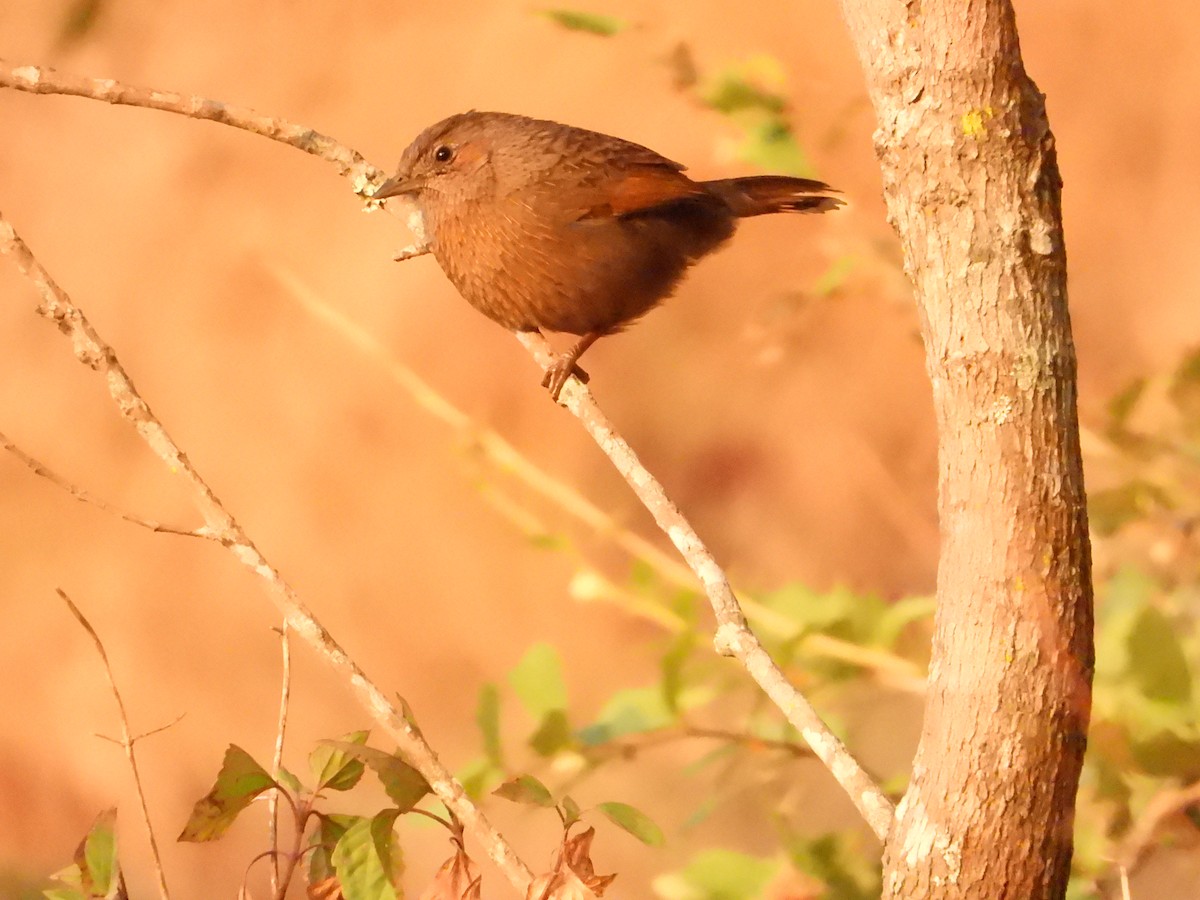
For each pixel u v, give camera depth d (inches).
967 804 261.6
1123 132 311.1
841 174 301.0
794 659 290.2
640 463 288.0
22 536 312.8
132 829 308.8
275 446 313.6
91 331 286.5
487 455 294.5
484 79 319.6
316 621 285.7
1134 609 288.2
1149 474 291.0
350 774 285.7
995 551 263.1
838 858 288.2
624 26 293.9
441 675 311.1
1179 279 309.1
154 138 323.6
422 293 314.7
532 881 284.7
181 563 312.5
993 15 267.6
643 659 308.5
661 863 299.3
